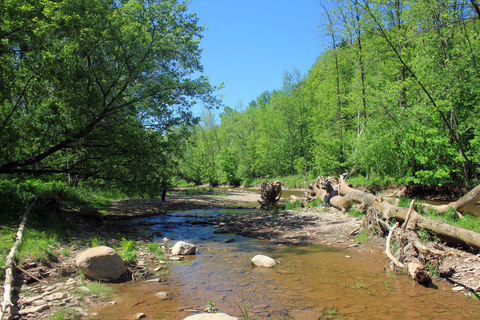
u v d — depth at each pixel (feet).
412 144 75.77
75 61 40.70
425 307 15.92
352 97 83.92
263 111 198.49
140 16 45.37
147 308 15.51
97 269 19.49
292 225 40.11
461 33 60.08
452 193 71.72
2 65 36.76
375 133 76.69
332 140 113.70
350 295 17.52
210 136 236.84
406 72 74.74
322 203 53.11
